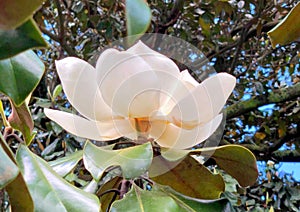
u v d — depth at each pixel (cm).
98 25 214
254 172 52
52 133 182
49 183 37
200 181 53
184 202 46
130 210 43
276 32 44
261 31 240
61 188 37
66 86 45
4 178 27
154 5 221
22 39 23
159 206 43
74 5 220
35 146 201
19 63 32
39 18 201
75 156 49
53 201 35
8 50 23
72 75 45
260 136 267
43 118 192
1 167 27
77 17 223
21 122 46
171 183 53
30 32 23
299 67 268
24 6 21
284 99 234
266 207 224
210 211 46
